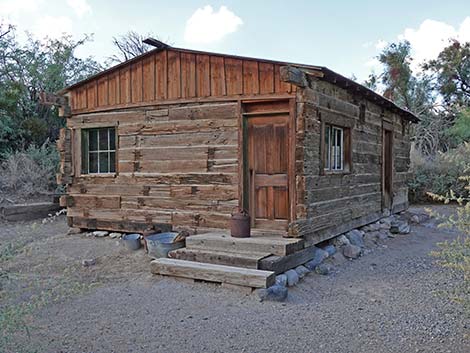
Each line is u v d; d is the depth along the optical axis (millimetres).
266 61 6371
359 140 8281
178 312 4422
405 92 19766
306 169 6191
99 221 8328
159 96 7551
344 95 7508
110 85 8117
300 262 5973
